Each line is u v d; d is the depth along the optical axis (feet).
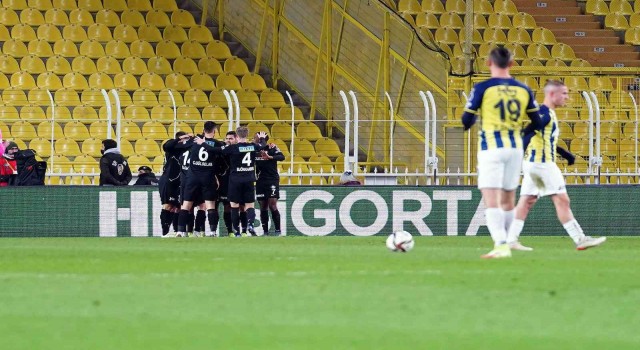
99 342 76.02
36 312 89.81
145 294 100.94
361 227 254.68
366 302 95.91
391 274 119.34
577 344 76.48
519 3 362.33
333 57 312.09
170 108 314.76
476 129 264.52
